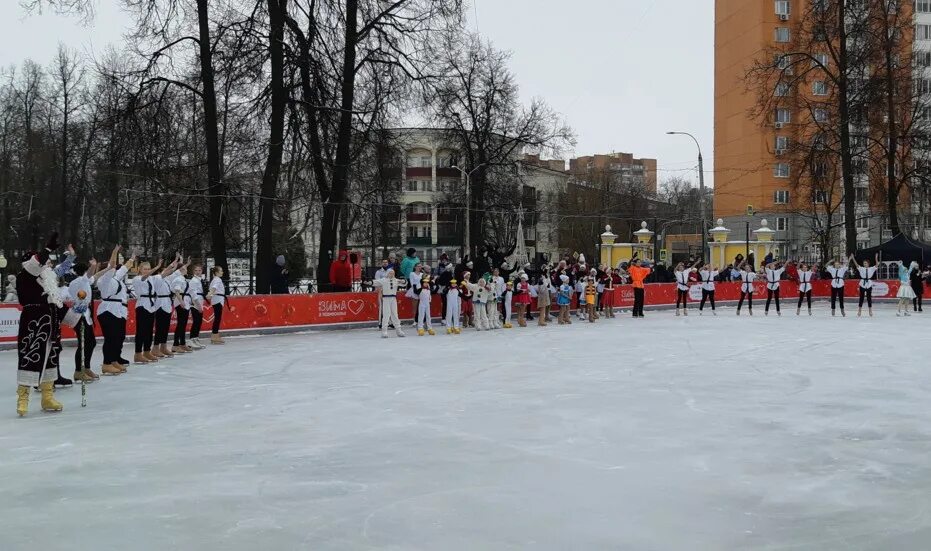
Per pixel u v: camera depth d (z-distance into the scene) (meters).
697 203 106.12
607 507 5.23
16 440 7.59
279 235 41.34
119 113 24.27
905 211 59.25
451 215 82.38
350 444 7.23
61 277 11.98
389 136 28.73
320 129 27.50
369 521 4.96
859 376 11.71
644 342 17.42
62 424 8.44
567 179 98.56
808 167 41.19
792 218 65.50
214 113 25.64
